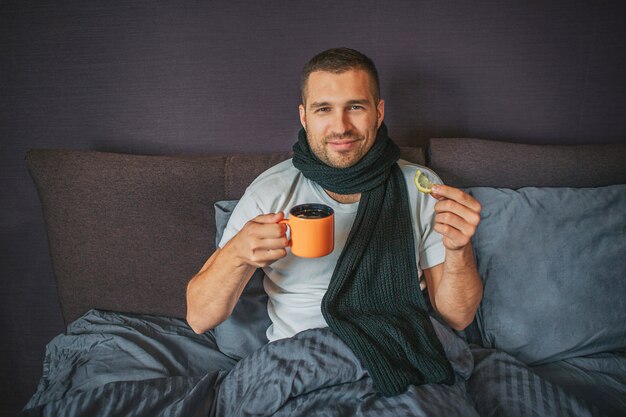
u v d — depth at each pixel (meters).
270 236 0.97
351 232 1.22
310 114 1.19
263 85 1.66
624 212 1.38
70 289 1.52
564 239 1.34
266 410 1.03
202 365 1.29
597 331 1.28
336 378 1.06
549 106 1.69
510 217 1.38
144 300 1.50
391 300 1.22
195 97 1.67
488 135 1.73
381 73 1.66
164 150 1.72
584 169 1.52
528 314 1.30
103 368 1.24
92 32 1.60
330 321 1.14
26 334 1.83
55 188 1.47
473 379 1.17
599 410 1.04
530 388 1.10
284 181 1.27
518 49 1.64
